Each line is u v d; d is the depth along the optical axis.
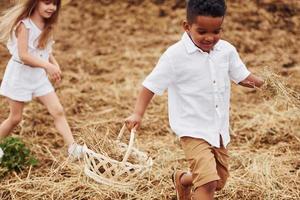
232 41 8.88
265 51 8.62
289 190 5.11
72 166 5.39
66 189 5.09
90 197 5.01
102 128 6.47
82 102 7.26
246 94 7.39
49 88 5.56
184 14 9.90
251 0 9.74
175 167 5.51
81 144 5.52
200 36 4.05
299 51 8.64
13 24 5.24
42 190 5.14
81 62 8.58
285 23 9.34
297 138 6.07
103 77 8.06
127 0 10.37
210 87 4.21
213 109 4.23
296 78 7.63
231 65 4.34
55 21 5.36
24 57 5.23
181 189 4.65
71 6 10.42
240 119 6.67
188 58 4.18
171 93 4.31
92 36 9.54
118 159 5.27
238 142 6.16
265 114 6.70
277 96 4.62
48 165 5.63
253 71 7.93
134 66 8.41
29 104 7.13
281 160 5.61
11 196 5.05
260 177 5.25
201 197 4.13
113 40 9.38
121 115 6.90
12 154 5.46
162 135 6.39
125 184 4.90
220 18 3.99
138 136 6.31
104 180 4.86
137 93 7.54
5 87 5.48
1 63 8.52
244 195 5.04
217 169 4.38
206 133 4.21
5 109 6.99
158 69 4.23
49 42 5.45
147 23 9.80
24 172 5.43
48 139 6.29
